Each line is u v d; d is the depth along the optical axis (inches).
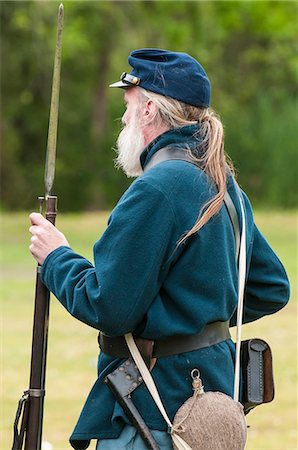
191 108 212.8
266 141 2150.6
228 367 209.0
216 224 206.4
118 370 203.5
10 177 2215.8
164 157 208.5
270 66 2439.7
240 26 1764.3
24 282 949.8
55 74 215.5
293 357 596.4
